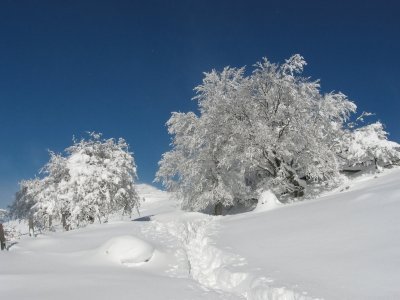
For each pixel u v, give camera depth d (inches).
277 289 331.0
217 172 1211.9
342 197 705.0
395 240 381.1
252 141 1116.5
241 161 1102.4
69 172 1093.8
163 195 2107.5
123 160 1170.0
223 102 1187.9
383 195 575.8
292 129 1138.0
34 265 474.9
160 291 371.6
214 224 833.5
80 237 661.9
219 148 1198.3
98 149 1178.0
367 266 333.4
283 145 1093.8
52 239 636.1
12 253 527.5
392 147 1128.8
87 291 361.7
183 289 384.2
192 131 1261.1
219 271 455.5
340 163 1213.1
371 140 1146.0
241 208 1325.0
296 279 344.5
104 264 493.7
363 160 1184.2
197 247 657.0
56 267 470.6
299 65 1134.4
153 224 805.2
